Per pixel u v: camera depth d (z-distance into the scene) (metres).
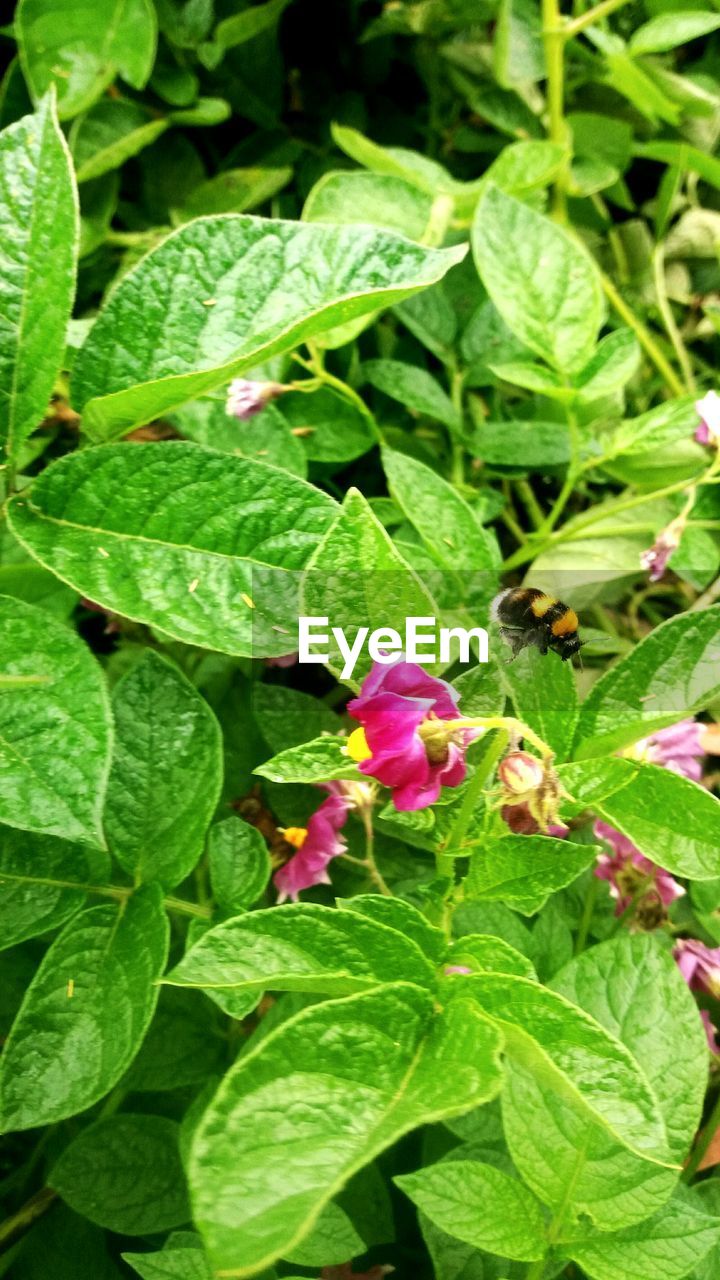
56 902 0.36
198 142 0.63
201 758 0.37
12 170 0.32
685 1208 0.34
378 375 0.52
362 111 0.64
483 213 0.48
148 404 0.32
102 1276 0.42
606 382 0.48
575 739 0.36
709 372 0.64
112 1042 0.33
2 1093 0.33
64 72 0.53
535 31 0.61
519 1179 0.38
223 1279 0.24
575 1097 0.27
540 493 0.61
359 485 0.56
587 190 0.62
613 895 0.46
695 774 0.41
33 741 0.30
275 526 0.32
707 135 0.66
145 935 0.35
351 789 0.40
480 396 0.57
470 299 0.57
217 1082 0.40
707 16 0.56
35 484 0.32
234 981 0.29
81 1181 0.39
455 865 0.40
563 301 0.48
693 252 0.66
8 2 0.61
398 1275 0.43
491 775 0.35
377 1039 0.28
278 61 0.61
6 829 0.36
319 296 0.32
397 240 0.32
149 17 0.53
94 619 0.56
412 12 0.61
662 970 0.36
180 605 0.31
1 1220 0.44
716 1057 0.44
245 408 0.48
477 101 0.62
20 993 0.43
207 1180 0.25
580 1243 0.34
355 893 0.46
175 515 0.32
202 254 0.32
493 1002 0.30
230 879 0.38
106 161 0.57
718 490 0.53
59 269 0.32
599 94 0.66
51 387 0.32
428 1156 0.41
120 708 0.37
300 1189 0.25
